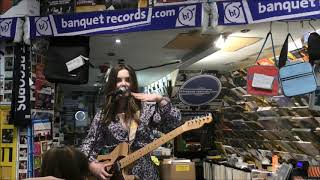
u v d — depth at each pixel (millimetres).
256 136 5406
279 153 4988
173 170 4383
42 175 1419
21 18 3303
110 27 3195
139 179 2256
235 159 5480
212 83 3727
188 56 4637
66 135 6828
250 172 4609
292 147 4625
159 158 4977
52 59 3379
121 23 3180
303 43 3656
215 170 5711
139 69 5453
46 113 3561
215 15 3057
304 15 2980
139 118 2299
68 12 3338
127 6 3240
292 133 4438
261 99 4730
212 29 3143
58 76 3367
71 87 6859
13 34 3293
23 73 3330
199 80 3725
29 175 3305
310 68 3139
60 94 5598
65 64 3369
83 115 6867
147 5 3199
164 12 3125
